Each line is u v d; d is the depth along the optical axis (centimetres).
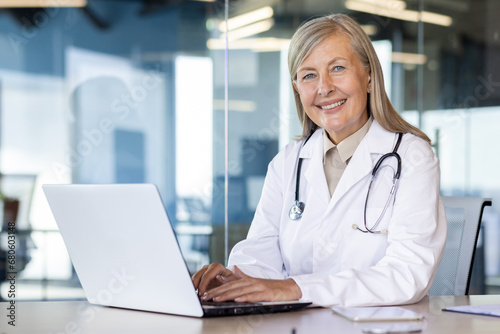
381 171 141
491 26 367
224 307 103
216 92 355
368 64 143
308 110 146
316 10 352
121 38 367
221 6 356
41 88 364
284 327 93
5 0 363
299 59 143
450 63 367
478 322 97
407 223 128
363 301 112
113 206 103
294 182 155
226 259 348
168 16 362
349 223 140
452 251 162
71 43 367
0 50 363
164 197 356
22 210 358
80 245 113
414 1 364
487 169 365
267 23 350
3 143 359
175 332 91
